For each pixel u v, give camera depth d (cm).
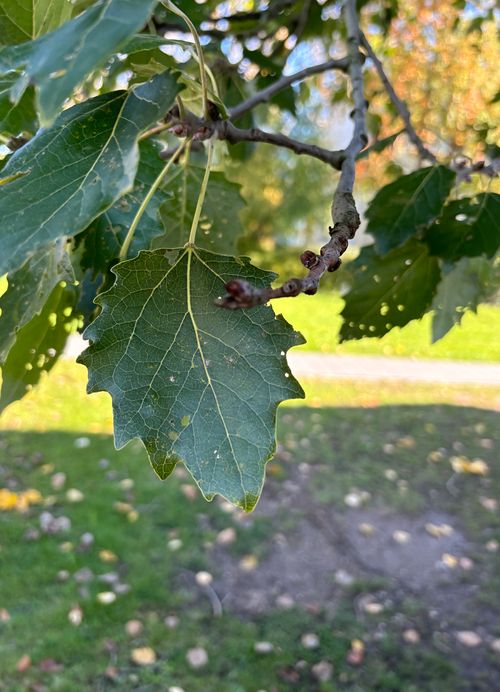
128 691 288
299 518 437
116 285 76
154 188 87
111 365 75
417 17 363
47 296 87
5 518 403
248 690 296
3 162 92
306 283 59
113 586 352
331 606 357
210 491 73
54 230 62
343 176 110
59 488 448
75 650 308
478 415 678
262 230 1759
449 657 325
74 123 71
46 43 53
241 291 55
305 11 234
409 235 136
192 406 75
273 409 74
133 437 74
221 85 208
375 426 626
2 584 345
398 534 425
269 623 340
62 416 595
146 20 49
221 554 391
